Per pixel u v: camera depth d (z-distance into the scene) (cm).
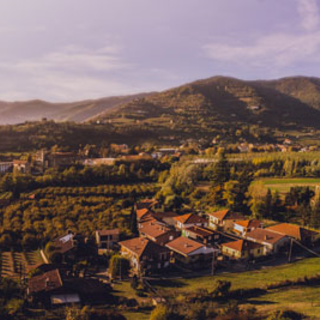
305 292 5597
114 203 12231
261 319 4347
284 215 10406
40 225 10062
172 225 10581
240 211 11300
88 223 10262
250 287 5988
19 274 7262
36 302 5862
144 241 8044
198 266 7500
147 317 5000
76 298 5912
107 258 8312
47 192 12762
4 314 5234
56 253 8150
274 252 8112
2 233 9381
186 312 4725
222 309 4762
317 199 10350
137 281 6606
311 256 7762
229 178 13250
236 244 8075
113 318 4897
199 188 13825
